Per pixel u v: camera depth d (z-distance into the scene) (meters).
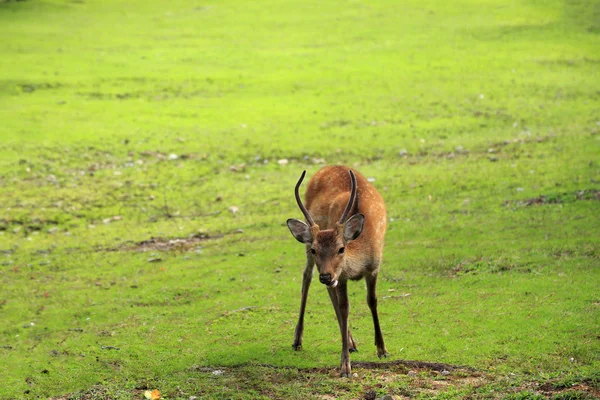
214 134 22.80
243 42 34.25
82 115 24.16
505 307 9.95
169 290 12.43
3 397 8.78
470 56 31.12
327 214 9.52
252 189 18.75
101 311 11.77
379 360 8.77
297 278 12.43
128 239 15.80
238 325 10.52
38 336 10.91
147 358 9.64
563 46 32.06
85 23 38.78
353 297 11.13
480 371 8.15
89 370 9.39
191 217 17.08
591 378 7.36
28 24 38.19
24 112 24.20
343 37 34.69
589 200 14.91
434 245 13.28
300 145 21.89
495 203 15.62
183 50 32.88
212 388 8.30
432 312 10.16
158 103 25.73
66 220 17.03
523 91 26.41
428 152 20.84
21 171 19.67
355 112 24.80
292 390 8.03
